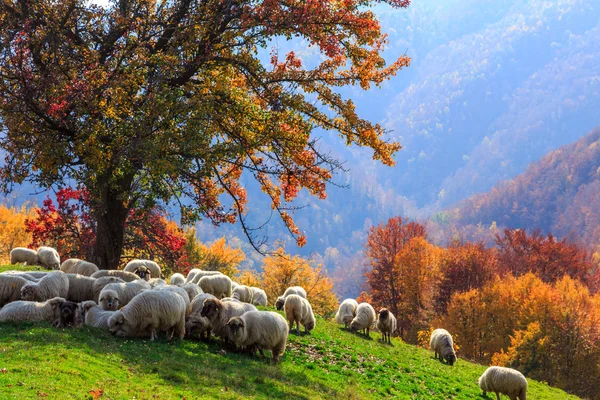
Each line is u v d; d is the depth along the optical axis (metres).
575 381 52.59
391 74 25.92
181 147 21.83
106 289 18.03
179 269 37.94
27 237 51.69
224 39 23.20
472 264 79.62
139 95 23.11
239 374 15.30
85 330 15.93
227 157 23.98
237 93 23.31
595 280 95.12
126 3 23.69
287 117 24.36
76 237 35.91
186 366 14.73
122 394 11.77
